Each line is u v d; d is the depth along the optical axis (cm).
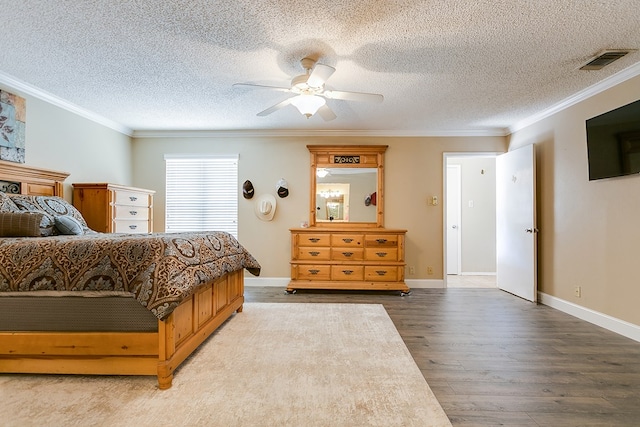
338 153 489
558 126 374
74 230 291
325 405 177
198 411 170
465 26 215
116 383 198
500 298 421
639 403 182
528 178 408
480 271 615
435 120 434
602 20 207
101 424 160
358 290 459
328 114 312
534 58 260
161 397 183
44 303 199
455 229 617
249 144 502
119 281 194
